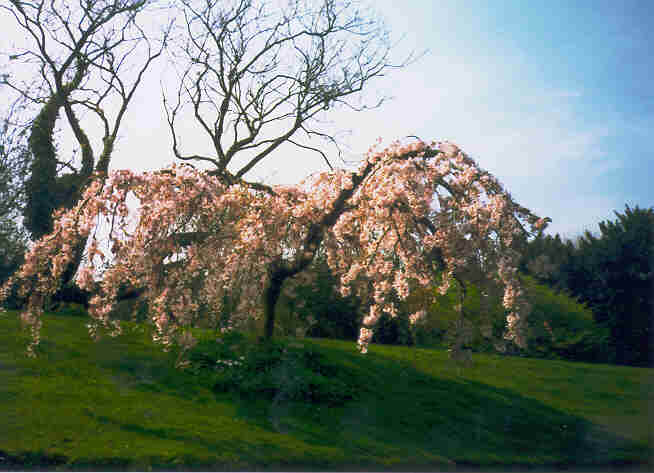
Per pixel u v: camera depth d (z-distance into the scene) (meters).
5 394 7.89
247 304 10.86
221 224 10.45
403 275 9.89
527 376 12.83
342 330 15.38
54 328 11.72
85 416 7.55
